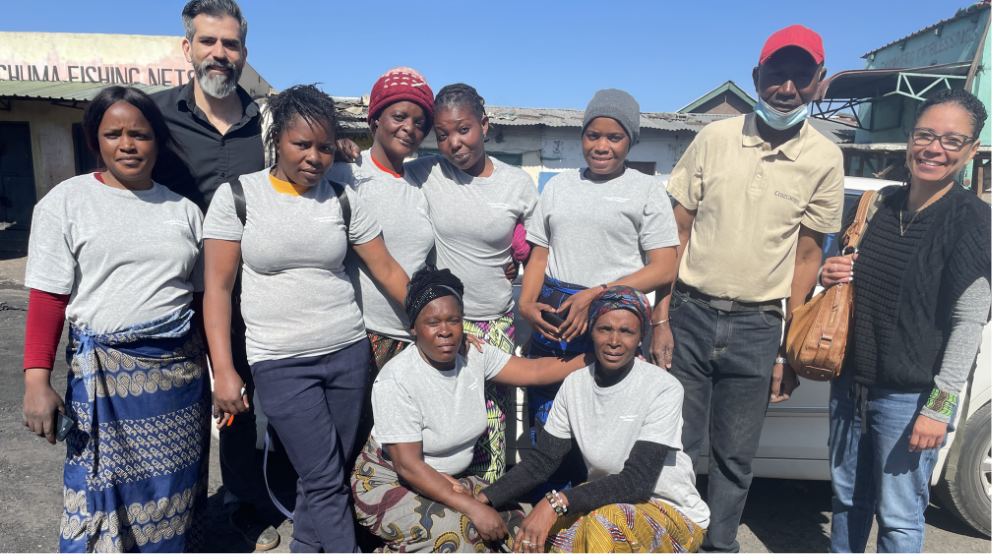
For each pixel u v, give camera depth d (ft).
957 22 45.29
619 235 7.75
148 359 6.59
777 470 9.66
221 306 6.61
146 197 6.69
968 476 9.00
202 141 8.07
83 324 6.39
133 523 6.65
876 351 6.88
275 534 8.61
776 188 7.39
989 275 6.23
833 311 7.11
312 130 6.23
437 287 6.64
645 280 7.50
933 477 9.20
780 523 9.71
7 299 25.04
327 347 6.82
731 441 7.93
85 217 6.29
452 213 7.61
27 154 36.06
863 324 7.00
